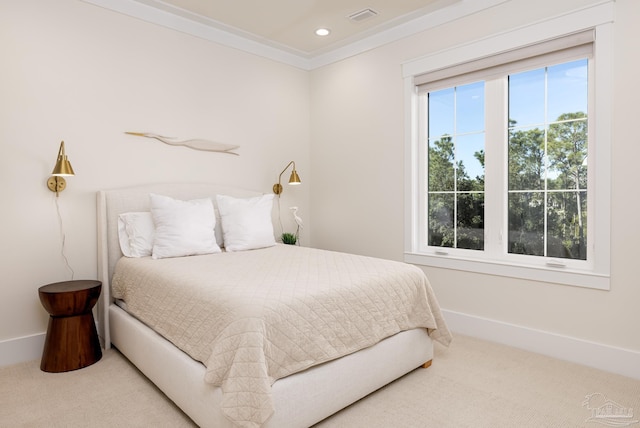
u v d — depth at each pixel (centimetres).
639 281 231
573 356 255
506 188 295
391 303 222
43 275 271
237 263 258
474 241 314
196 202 311
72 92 281
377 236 371
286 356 169
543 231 279
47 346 247
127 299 264
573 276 254
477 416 193
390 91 356
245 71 383
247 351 157
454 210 326
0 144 253
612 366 240
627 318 235
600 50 240
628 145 233
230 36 368
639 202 230
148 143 321
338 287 200
